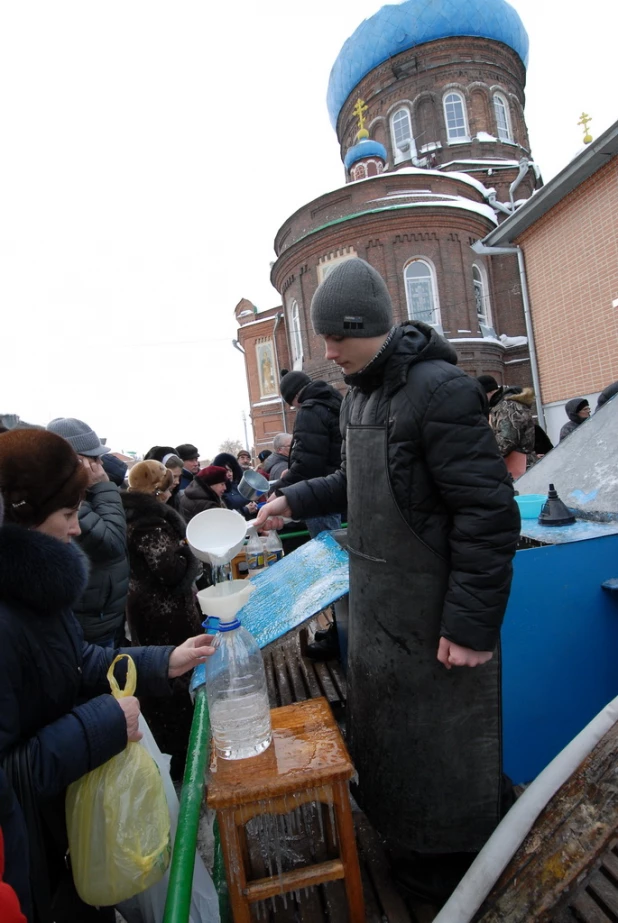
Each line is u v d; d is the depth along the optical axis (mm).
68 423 2344
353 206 17609
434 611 1336
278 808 1187
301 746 1302
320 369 17812
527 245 9070
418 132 21688
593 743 1194
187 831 1104
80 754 1078
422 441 1296
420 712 1354
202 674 1693
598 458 2385
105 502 2330
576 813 1133
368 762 1450
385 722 1398
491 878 1137
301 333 18562
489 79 21797
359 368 1395
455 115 21562
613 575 1783
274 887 1204
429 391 1271
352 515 1472
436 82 21469
